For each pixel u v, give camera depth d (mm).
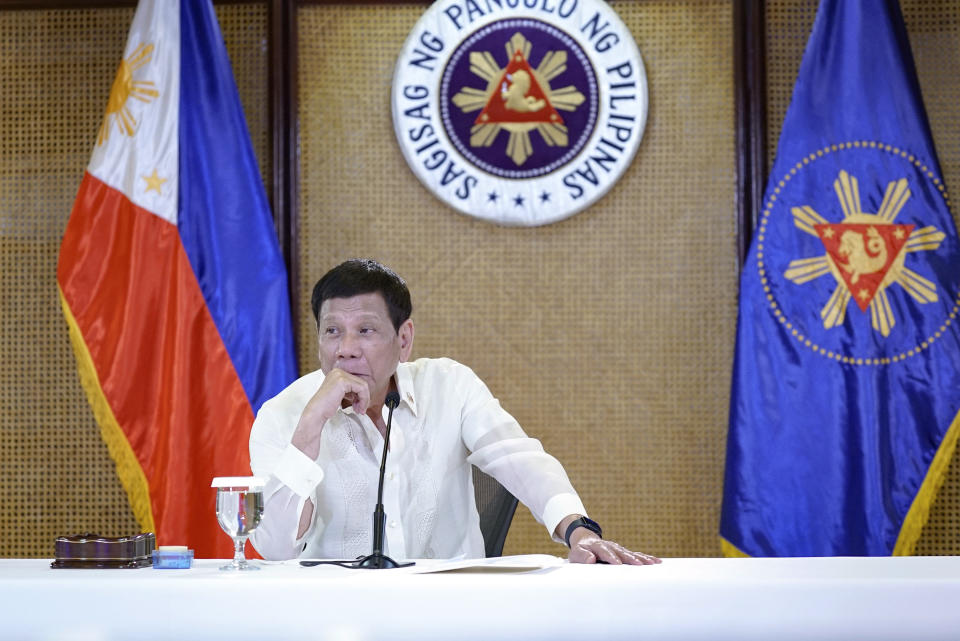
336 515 7914
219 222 12672
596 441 13727
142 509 12414
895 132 12539
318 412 7020
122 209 12625
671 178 13781
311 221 13945
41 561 6742
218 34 12898
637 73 13641
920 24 13727
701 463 13617
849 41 12656
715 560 6527
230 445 12312
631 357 13734
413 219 13961
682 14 13828
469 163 13781
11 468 14109
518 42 13766
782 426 12414
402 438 8109
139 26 12852
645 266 13766
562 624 5188
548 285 13836
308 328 13859
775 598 5211
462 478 8398
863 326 12430
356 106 14000
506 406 13789
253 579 5340
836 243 12516
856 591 5211
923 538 13453
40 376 14125
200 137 12773
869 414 12289
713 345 13656
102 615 5254
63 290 12508
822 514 12266
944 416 12242
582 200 13695
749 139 13672
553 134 13734
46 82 14273
